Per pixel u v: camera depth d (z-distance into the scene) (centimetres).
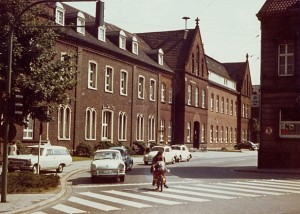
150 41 6397
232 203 1503
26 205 1403
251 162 4000
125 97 4656
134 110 4841
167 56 6066
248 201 1555
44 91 2103
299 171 2938
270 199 1609
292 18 3164
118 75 4516
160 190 1869
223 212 1304
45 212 1313
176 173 2761
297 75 3130
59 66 2244
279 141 3164
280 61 3228
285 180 2361
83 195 1711
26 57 2081
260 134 3231
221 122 7419
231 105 8019
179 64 5919
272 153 3181
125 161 2825
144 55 5366
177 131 5859
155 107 5341
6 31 2027
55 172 2639
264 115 3231
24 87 2047
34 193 1697
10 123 1502
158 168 1881
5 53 2014
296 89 3131
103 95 4241
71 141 3766
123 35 4666
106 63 4294
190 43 6153
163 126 5591
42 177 1909
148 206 1431
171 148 3947
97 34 4222
